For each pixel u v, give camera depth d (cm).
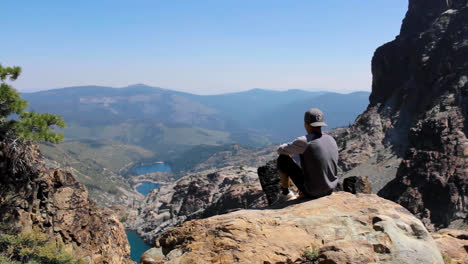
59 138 2616
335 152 753
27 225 2439
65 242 2517
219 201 14012
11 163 2489
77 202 2741
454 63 17300
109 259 2734
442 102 14912
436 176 10581
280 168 810
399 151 16900
